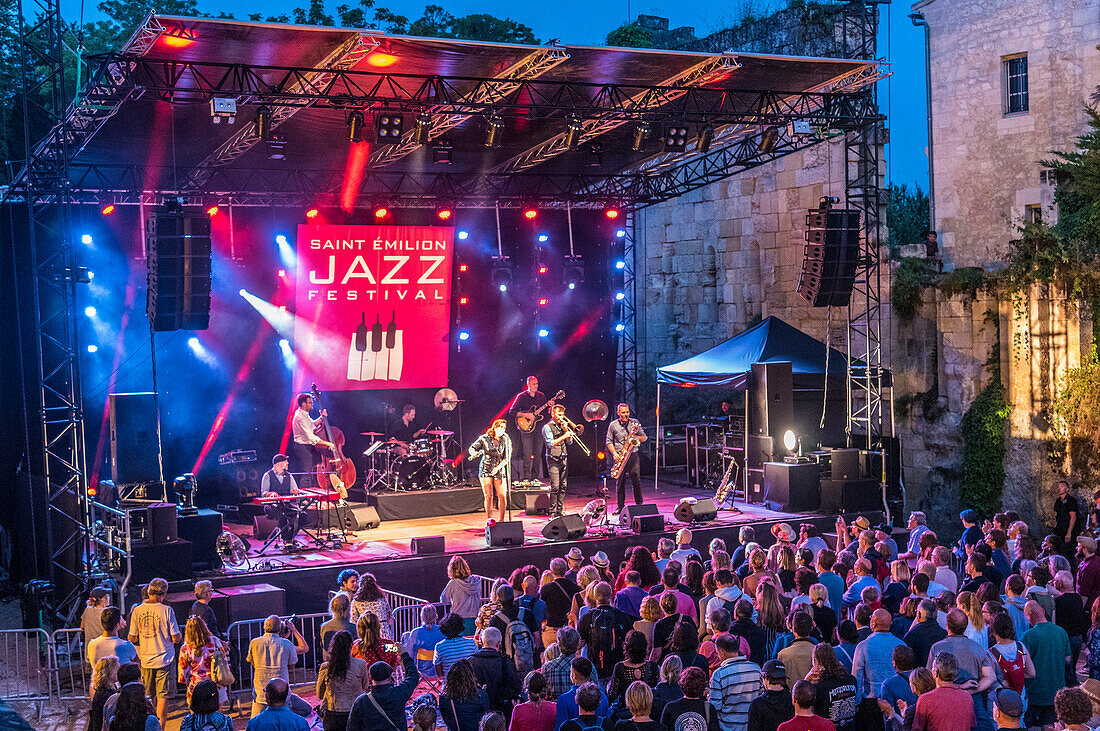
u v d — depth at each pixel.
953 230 25.25
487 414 26.48
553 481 19.92
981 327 23.48
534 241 26.94
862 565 10.86
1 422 21.28
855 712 7.91
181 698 12.47
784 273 27.62
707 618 8.23
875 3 24.09
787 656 8.34
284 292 23.41
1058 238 21.66
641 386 32.03
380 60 17.19
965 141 24.97
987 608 9.48
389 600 16.50
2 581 21.14
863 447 22.55
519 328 26.83
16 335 21.39
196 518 15.95
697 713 7.39
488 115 18.88
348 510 19.80
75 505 17.03
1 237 21.41
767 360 23.00
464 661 8.41
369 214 24.80
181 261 17.03
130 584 15.16
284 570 15.96
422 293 24.48
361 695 8.07
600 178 27.64
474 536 18.86
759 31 27.89
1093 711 7.53
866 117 20.88
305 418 19.78
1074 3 23.00
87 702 14.04
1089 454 21.47
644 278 31.92
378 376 24.30
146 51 16.08
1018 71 24.14
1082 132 23.05
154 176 23.22
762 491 21.80
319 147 22.47
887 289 25.25
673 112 19.72
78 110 17.98
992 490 23.08
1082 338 21.44
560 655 8.57
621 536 18.28
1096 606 10.23
